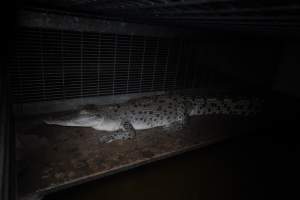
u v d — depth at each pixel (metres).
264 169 3.68
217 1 1.14
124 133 3.79
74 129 3.90
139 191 2.92
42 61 3.76
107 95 4.71
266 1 1.00
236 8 1.27
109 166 3.03
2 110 1.54
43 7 3.42
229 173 3.50
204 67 6.00
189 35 5.24
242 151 4.11
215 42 5.86
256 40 6.55
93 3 2.32
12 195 1.28
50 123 3.55
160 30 4.74
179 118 4.54
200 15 1.79
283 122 5.16
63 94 4.21
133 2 1.76
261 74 7.38
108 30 4.14
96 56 4.23
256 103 5.63
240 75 6.91
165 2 1.52
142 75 4.99
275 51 7.23
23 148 3.20
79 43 3.96
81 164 3.01
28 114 4.03
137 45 4.62
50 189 2.56
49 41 3.69
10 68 3.51
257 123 4.90
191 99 4.98
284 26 1.75
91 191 2.81
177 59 5.38
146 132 4.07
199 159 3.74
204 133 4.26
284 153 4.16
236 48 6.40
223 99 5.39
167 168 3.42
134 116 4.05
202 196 2.98
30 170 2.79
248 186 3.27
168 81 5.48
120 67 4.61
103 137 3.70
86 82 4.35
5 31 3.22
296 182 3.43
